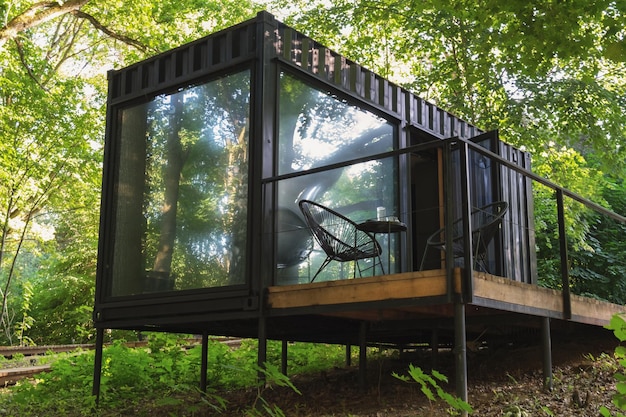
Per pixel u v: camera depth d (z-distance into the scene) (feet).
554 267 40.04
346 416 15.38
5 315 64.69
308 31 44.29
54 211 63.00
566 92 38.06
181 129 19.44
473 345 25.77
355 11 42.98
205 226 18.33
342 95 20.39
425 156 24.94
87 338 62.44
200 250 18.28
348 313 16.72
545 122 39.32
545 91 39.01
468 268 13.83
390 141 22.04
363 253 17.61
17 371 27.50
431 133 23.68
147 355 25.29
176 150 19.42
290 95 18.53
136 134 20.57
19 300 66.74
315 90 19.43
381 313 17.20
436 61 42.88
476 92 41.11
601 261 39.83
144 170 20.10
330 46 46.75
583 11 18.08
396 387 18.85
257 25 18.01
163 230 19.24
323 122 19.53
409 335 22.40
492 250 23.40
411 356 26.08
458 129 25.41
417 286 14.23
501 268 23.07
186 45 19.60
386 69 48.16
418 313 17.56
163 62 20.22
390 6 42.39
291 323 19.22
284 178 16.67
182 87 19.70
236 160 17.99
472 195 23.65
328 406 16.99
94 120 48.88
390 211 21.42
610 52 17.03
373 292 14.80
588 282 39.88
